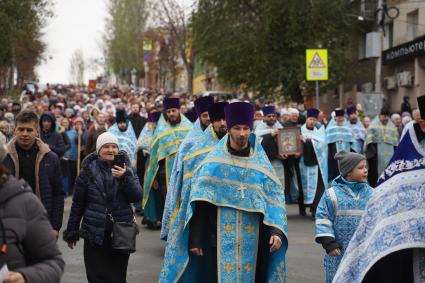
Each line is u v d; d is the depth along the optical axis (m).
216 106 7.49
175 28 54.06
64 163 17.44
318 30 34.69
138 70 80.38
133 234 6.97
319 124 16.92
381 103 22.56
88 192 7.05
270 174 6.34
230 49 35.94
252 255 6.25
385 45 35.06
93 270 7.05
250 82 36.91
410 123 4.91
